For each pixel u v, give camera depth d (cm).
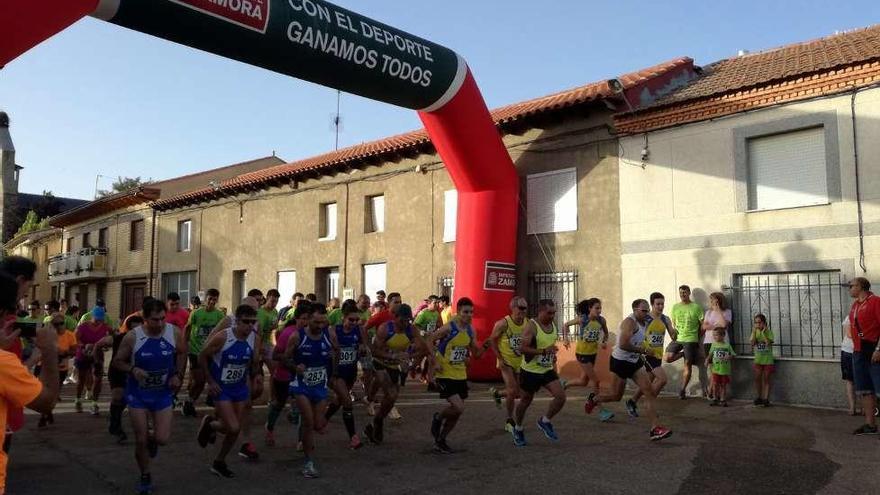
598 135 1352
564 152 1403
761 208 1138
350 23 962
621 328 875
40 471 691
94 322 1088
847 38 1328
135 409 608
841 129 1052
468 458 732
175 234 2520
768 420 932
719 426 895
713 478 635
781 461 696
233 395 661
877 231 1009
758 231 1125
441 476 658
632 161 1293
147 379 612
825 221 1060
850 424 891
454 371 752
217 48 848
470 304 757
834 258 1046
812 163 1091
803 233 1080
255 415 1034
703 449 756
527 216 1454
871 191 1020
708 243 1180
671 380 1199
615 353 898
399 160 1734
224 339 651
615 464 695
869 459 701
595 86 1450
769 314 1117
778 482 620
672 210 1230
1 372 266
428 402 1150
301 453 766
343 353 814
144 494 603
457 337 750
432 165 1661
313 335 679
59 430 921
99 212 3017
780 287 1109
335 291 1923
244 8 827
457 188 1397
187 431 899
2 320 276
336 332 811
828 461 694
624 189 1301
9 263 377
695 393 1166
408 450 776
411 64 1068
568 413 1013
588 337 1001
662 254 1236
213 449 789
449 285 1591
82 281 3131
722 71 1409
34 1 689
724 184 1170
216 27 816
